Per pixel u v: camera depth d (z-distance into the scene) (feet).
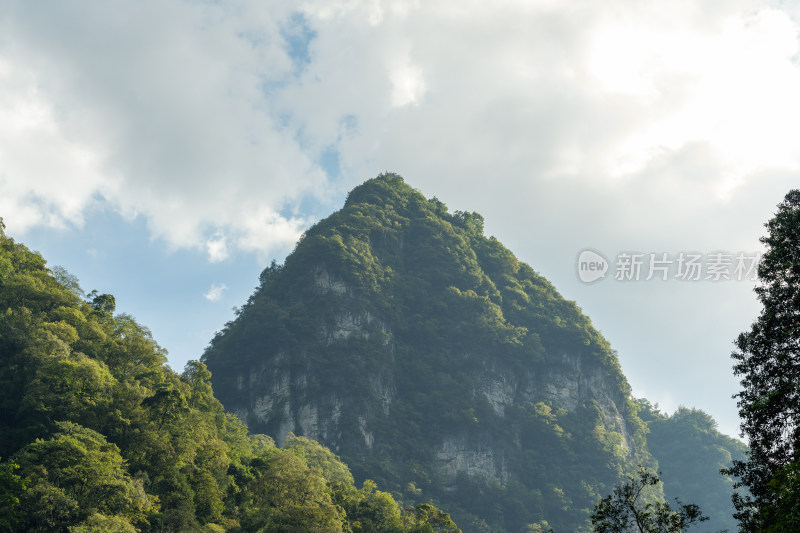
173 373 586.86
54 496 333.62
